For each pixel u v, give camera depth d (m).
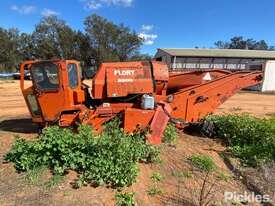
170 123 9.52
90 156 6.54
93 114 8.55
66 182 6.20
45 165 6.67
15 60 79.56
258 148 8.48
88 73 9.33
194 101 9.68
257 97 25.19
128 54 80.62
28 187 6.03
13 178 6.34
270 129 9.23
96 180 6.21
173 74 10.14
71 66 8.70
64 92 8.50
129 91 8.71
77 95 8.68
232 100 22.56
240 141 9.35
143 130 8.15
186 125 9.80
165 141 8.94
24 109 15.60
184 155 8.20
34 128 10.60
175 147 8.73
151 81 8.88
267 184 7.11
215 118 10.15
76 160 6.50
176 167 7.45
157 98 9.34
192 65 52.62
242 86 9.82
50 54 76.62
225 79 9.73
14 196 5.74
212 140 9.80
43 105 8.59
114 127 8.12
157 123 8.22
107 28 77.62
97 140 6.64
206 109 9.81
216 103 9.81
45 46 76.44
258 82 9.91
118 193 6.02
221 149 9.06
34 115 8.91
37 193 5.86
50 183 6.14
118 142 6.73
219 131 9.96
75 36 77.69
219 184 6.94
